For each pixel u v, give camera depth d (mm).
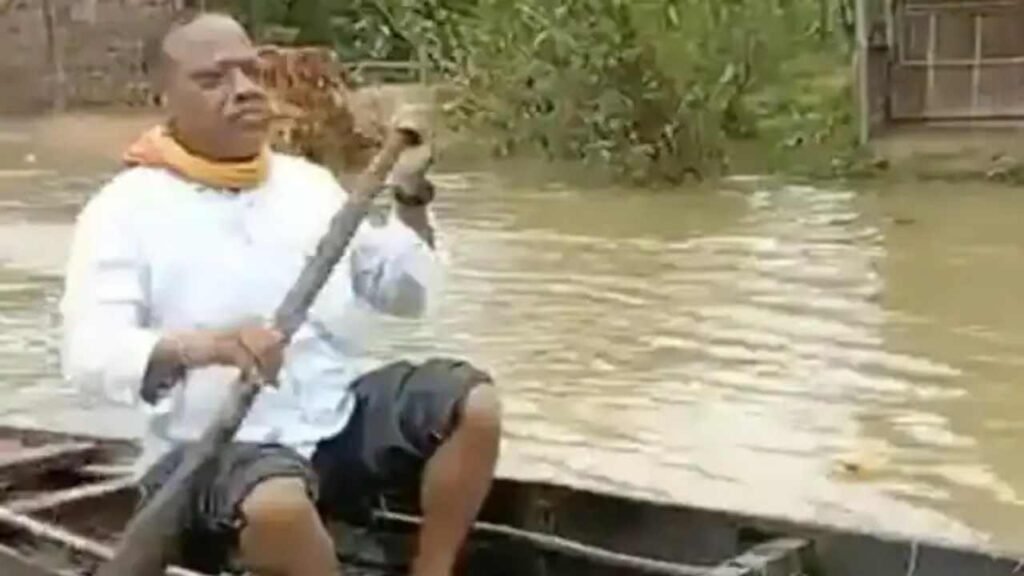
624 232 12172
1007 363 8180
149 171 3662
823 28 16297
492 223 12641
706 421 7352
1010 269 10453
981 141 14945
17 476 5574
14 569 4492
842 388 7832
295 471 3492
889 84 15367
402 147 3775
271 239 3686
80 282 3561
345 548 4254
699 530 4414
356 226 3635
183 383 3598
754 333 8914
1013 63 15164
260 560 3482
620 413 7484
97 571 4000
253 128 3648
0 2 22094
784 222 12492
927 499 6355
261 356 3404
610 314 9414
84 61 22156
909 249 11234
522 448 6992
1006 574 4000
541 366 8297
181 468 3438
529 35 15672
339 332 3822
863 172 14711
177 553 3539
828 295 9859
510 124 16000
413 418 3768
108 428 7418
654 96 14789
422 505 3836
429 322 9227
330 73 13242
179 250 3605
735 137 15859
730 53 15336
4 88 21828
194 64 3635
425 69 17500
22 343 9148
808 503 6324
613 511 4523
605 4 15227
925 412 7426
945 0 15211
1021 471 6629
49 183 15516
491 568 4461
